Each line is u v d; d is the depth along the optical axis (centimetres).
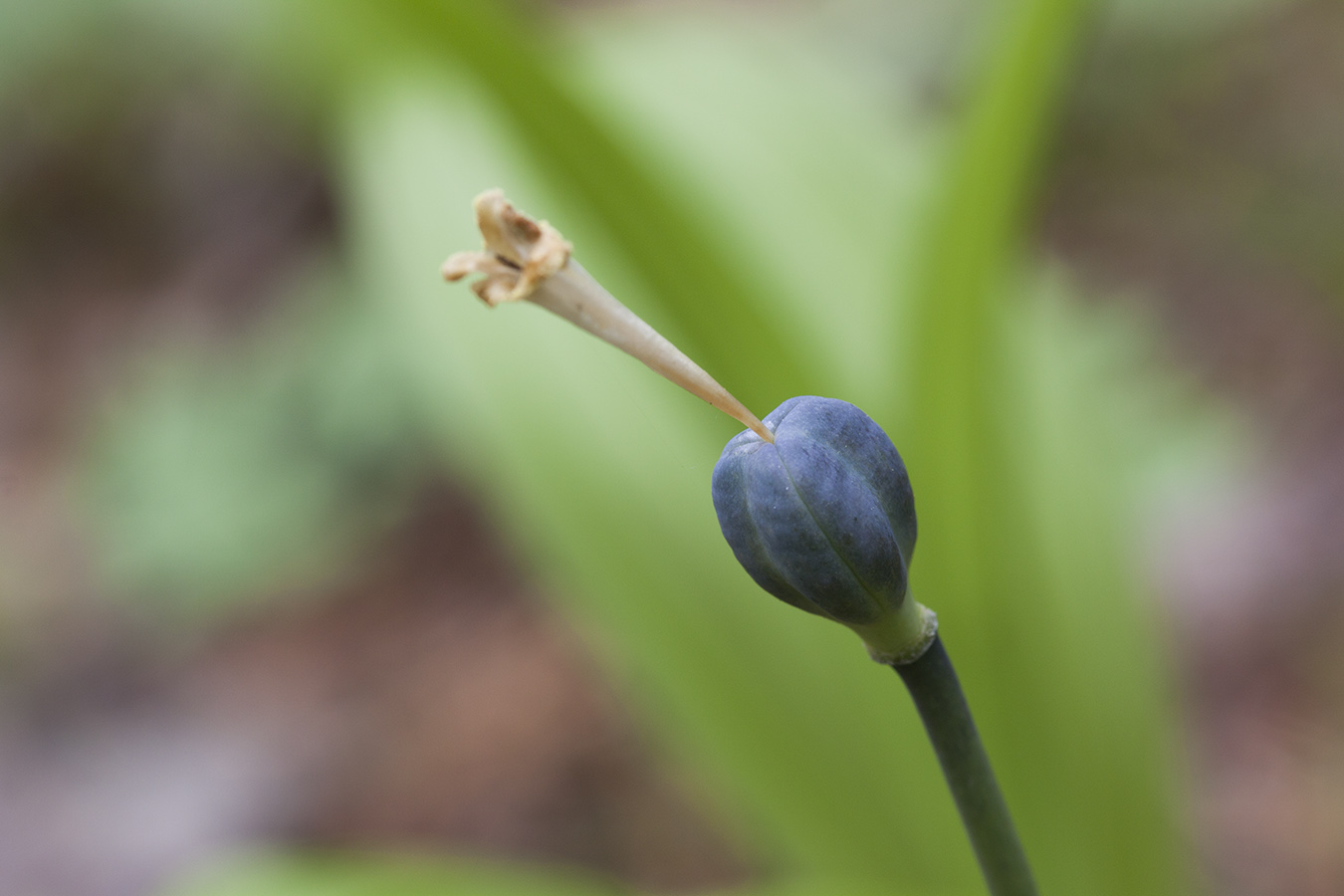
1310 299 73
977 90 27
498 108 30
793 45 43
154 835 68
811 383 32
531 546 35
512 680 69
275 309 94
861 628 18
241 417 80
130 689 78
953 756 19
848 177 39
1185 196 82
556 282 18
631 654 34
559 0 105
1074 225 84
